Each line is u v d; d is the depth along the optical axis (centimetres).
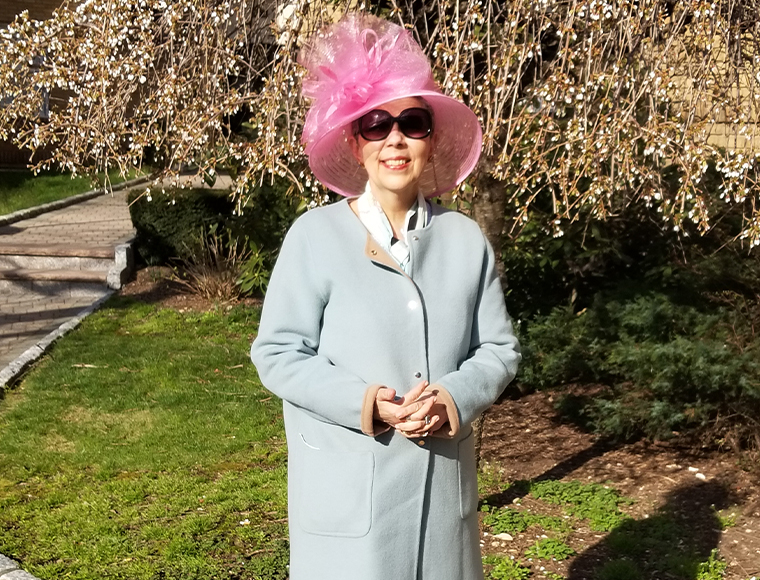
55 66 395
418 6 370
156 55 386
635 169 332
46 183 1498
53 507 404
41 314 826
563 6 331
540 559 345
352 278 196
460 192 337
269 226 773
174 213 919
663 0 312
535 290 599
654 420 447
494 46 319
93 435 498
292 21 342
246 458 466
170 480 431
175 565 341
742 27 340
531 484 420
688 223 505
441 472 196
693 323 474
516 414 536
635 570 328
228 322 767
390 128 196
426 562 194
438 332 198
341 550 190
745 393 417
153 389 585
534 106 347
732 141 450
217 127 370
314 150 213
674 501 400
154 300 845
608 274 581
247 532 370
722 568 332
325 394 186
